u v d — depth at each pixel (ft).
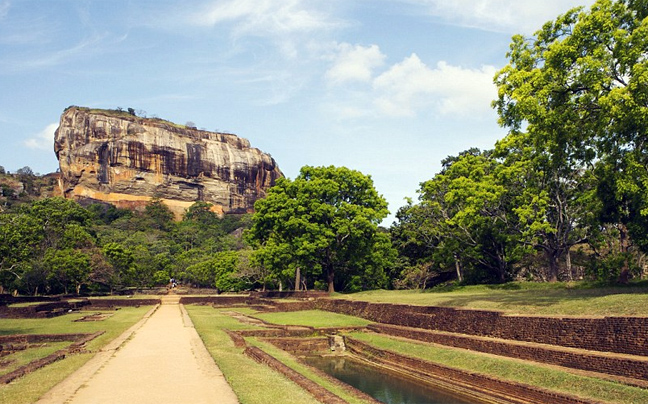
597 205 77.41
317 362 72.23
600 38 64.03
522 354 53.36
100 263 185.57
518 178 106.73
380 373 64.13
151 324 88.33
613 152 67.56
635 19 64.95
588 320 49.67
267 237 149.69
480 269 137.49
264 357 51.26
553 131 69.36
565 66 65.51
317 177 144.97
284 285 196.65
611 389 39.06
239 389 36.14
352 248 141.08
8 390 34.47
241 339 66.03
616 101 59.57
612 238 101.30
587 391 40.40
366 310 100.17
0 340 64.44
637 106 57.82
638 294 59.36
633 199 64.08
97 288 205.87
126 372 41.86
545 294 79.00
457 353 59.82
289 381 40.75
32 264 153.89
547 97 67.56
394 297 111.96
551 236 103.09
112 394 33.60
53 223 187.11
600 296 63.87
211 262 249.96
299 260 135.95
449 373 55.36
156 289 259.19
